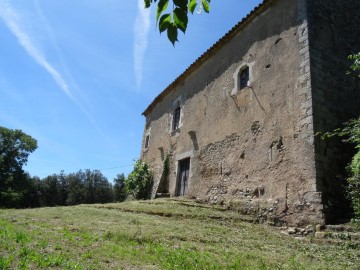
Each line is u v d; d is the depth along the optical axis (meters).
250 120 9.19
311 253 5.02
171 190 12.64
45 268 3.13
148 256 3.95
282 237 6.32
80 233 4.95
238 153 9.34
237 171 9.19
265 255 4.55
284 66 8.35
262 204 7.88
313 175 6.72
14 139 31.62
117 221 6.17
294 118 7.62
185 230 5.73
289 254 4.82
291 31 8.41
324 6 8.52
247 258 4.27
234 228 6.71
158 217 7.13
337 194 6.81
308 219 6.55
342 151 7.35
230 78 10.66
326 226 6.11
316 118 7.16
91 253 3.83
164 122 14.98
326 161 6.96
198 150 11.50
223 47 11.51
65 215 6.72
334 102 7.65
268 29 9.33
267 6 9.53
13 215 6.56
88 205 9.03
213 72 11.79
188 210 8.12
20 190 30.61
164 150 14.16
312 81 7.43
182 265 3.66
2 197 28.05
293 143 7.46
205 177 10.66
